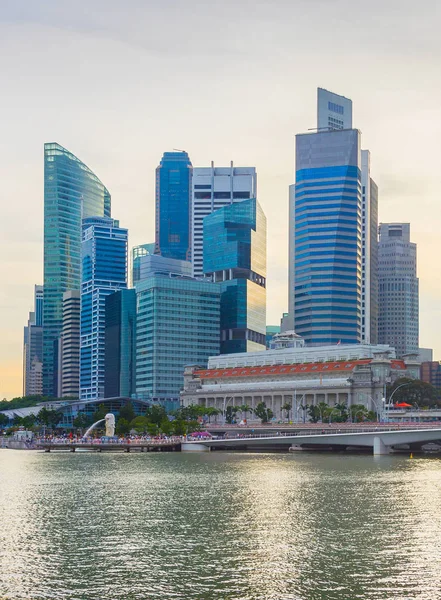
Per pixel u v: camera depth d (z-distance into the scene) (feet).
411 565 338.34
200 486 600.39
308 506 493.77
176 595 301.63
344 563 342.03
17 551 368.48
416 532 406.00
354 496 538.47
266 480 640.99
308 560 347.97
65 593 304.30
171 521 443.32
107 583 316.40
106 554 362.12
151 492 565.53
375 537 393.70
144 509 485.97
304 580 318.24
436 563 341.21
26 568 338.34
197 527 424.46
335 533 404.57
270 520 444.55
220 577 323.16
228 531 412.98
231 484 612.29
